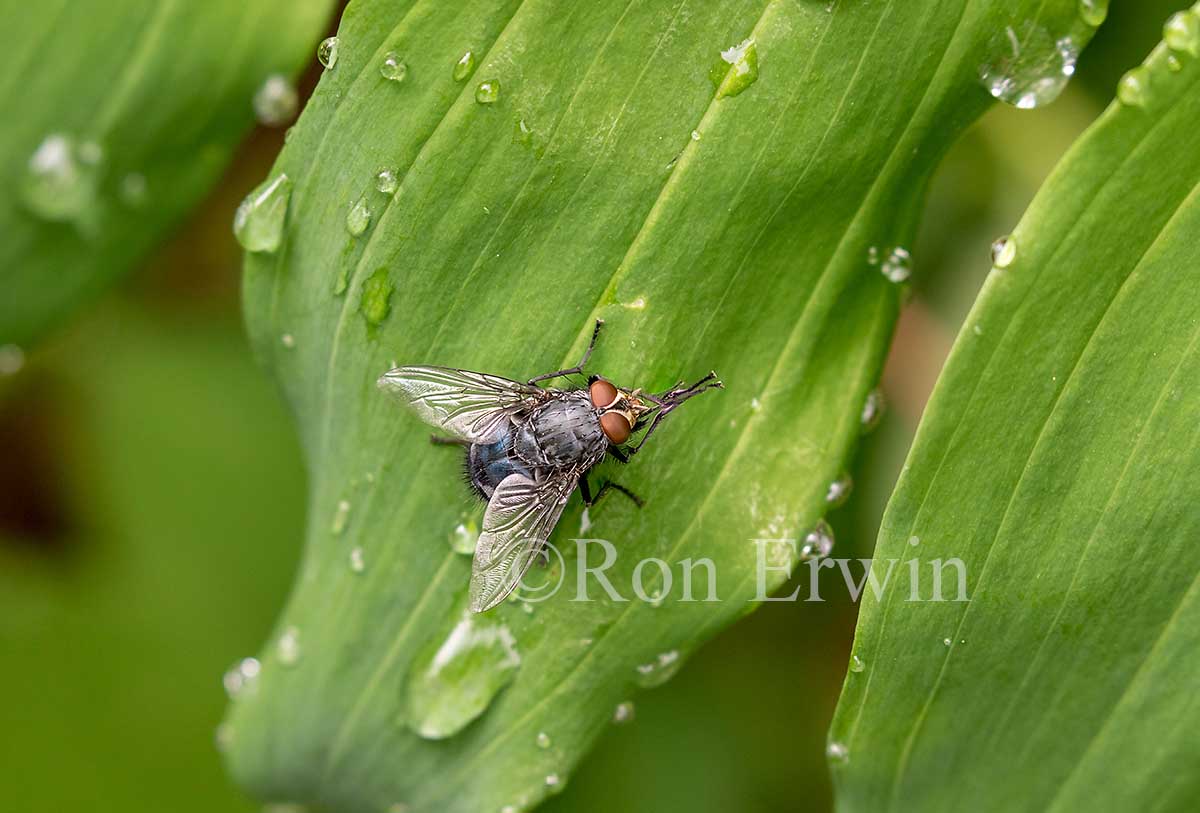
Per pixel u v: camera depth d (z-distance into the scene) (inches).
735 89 7.3
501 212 7.4
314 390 7.7
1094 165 7.2
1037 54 7.3
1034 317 7.2
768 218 7.4
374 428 7.6
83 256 8.0
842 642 8.9
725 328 7.5
